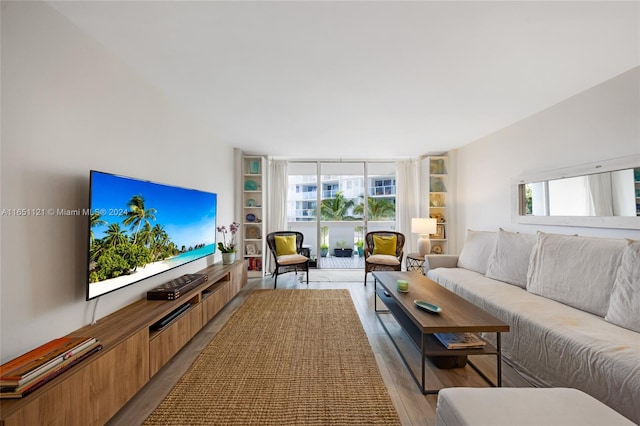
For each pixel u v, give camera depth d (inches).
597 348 55.4
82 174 63.4
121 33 64.6
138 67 79.9
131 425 55.1
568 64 78.9
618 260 72.3
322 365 76.8
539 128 115.9
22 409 37.2
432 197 196.5
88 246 59.1
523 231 125.9
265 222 192.4
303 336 95.5
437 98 102.5
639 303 61.9
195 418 56.5
